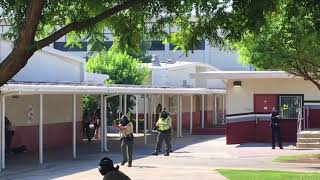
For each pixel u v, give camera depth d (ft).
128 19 37.93
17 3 34.22
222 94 164.35
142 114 160.25
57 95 111.14
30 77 103.96
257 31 36.55
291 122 118.42
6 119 92.32
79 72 120.57
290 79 117.80
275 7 35.83
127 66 163.73
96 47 38.24
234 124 117.91
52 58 111.04
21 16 34.24
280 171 71.67
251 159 87.81
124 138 78.69
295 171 71.61
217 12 36.60
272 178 63.93
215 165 79.87
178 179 64.75
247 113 119.44
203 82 178.81
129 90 107.65
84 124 121.29
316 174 67.56
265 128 119.24
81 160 87.71
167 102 165.89
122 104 152.56
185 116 169.48
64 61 115.14
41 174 71.92
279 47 78.28
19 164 82.33
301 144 103.24
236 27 36.58
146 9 36.68
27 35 30.78
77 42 39.96
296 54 78.84
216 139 130.93
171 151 100.07
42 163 83.35
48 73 109.70
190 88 146.10
